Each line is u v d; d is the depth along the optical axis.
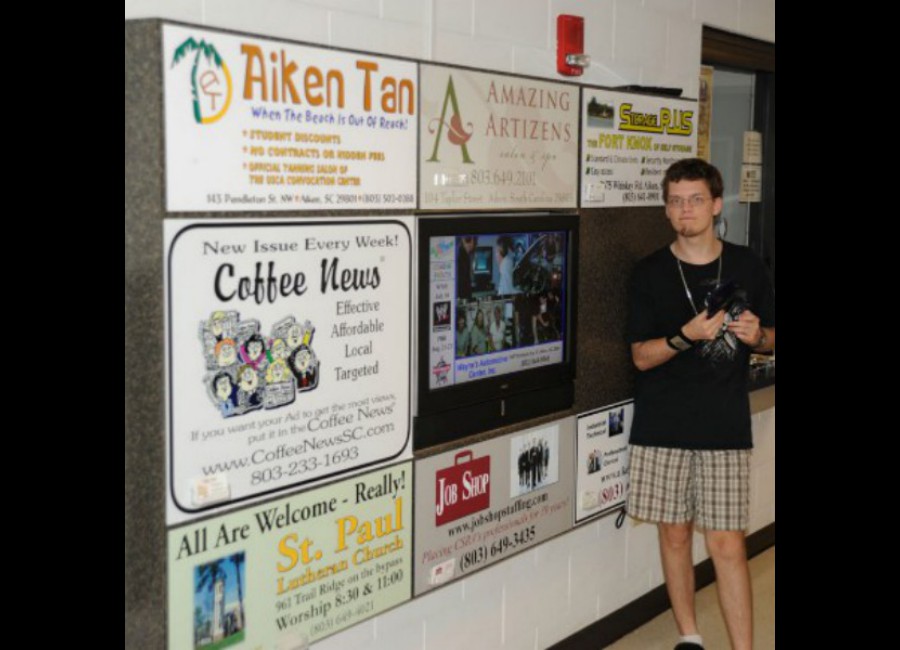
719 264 3.18
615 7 3.46
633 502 3.34
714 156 4.55
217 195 2.11
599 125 3.25
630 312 3.30
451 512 2.80
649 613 3.92
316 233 2.33
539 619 3.36
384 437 2.57
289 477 2.33
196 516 2.14
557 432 3.19
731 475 3.19
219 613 2.21
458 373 2.79
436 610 2.92
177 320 2.06
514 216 2.92
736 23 4.16
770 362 4.56
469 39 2.87
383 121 2.48
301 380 2.33
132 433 2.09
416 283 2.62
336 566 2.47
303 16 2.40
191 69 2.04
